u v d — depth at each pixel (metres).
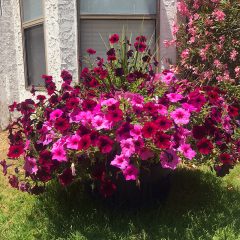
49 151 2.90
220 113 3.05
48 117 3.12
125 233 3.04
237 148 3.15
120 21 5.43
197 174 4.11
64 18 5.32
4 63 6.58
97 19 5.40
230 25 5.22
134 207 3.28
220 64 5.21
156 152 2.83
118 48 4.59
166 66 5.46
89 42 5.45
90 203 3.46
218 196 3.63
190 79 5.40
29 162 2.96
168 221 3.21
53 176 3.07
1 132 6.43
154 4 5.41
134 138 2.78
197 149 3.01
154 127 2.75
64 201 3.55
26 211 3.48
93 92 3.47
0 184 4.09
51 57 5.54
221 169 3.11
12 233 3.12
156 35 5.43
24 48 6.27
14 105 3.43
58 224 3.21
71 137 2.87
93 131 2.81
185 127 3.05
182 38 5.40
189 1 5.42
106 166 3.00
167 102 3.07
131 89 3.53
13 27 6.41
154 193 3.29
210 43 5.32
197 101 2.99
